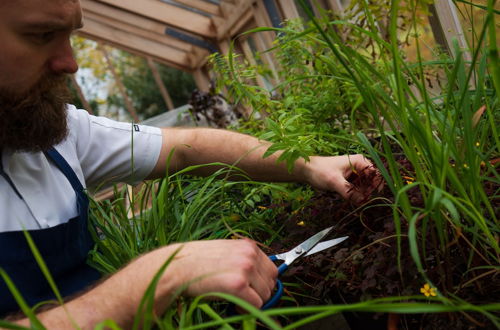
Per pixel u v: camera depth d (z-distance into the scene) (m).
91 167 1.50
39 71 1.09
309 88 1.84
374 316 0.86
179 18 5.39
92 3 5.97
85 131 1.49
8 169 1.18
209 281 0.80
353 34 1.70
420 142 0.83
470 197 0.84
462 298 0.82
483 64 0.82
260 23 3.98
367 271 0.90
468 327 0.77
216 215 1.46
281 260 1.12
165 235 1.29
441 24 1.88
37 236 1.14
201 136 1.50
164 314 0.85
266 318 0.59
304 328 0.99
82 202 1.30
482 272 0.84
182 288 0.71
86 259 1.28
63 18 1.04
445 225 0.85
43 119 1.15
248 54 4.70
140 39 7.26
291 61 1.92
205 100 4.23
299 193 1.34
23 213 1.16
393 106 0.86
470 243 0.80
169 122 5.22
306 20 3.17
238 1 4.26
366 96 0.81
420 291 0.84
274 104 1.78
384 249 0.93
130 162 1.51
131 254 1.24
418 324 0.85
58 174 1.30
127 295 0.83
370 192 1.11
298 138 1.17
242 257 0.82
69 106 1.51
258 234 1.38
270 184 1.39
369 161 1.26
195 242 0.90
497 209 0.89
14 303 1.04
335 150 1.60
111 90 12.40
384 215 1.07
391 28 0.73
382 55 0.91
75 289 1.19
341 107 1.64
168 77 12.23
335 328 0.96
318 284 1.01
